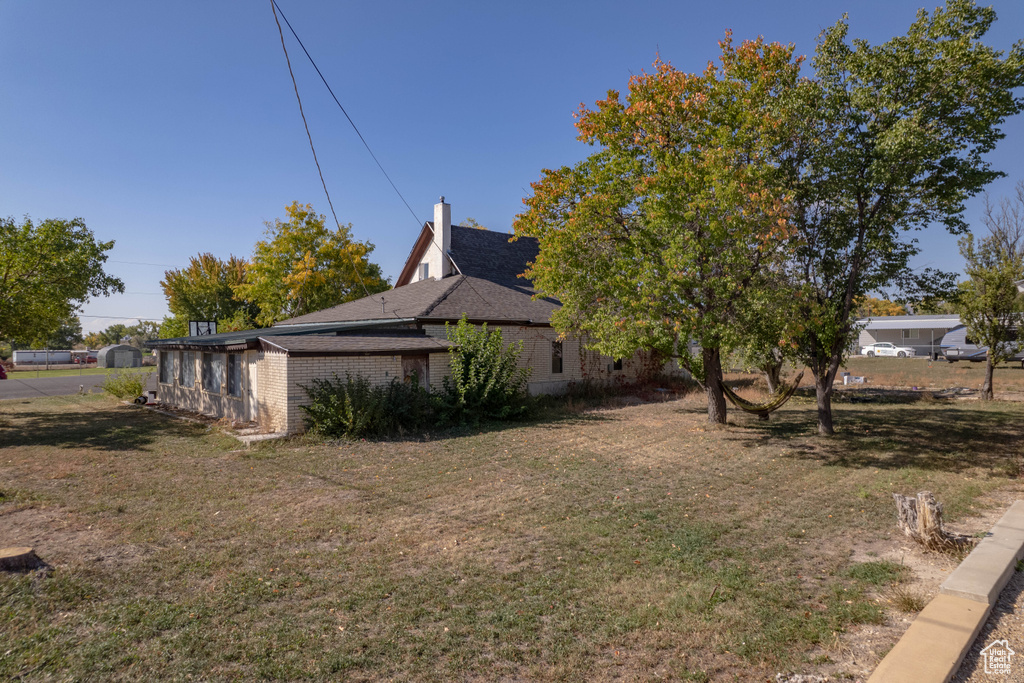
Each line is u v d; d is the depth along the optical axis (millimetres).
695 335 13266
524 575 6250
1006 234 19797
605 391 24078
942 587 5430
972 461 11359
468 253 27094
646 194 13766
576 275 15438
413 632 5023
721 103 14375
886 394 23672
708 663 4531
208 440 14648
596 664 4520
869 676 4238
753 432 15219
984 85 11625
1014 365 39438
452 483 10258
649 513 8414
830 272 13477
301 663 4512
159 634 4980
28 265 18719
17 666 4414
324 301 39562
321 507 8828
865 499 9000
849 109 12898
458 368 17062
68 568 6375
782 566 6434
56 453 13047
